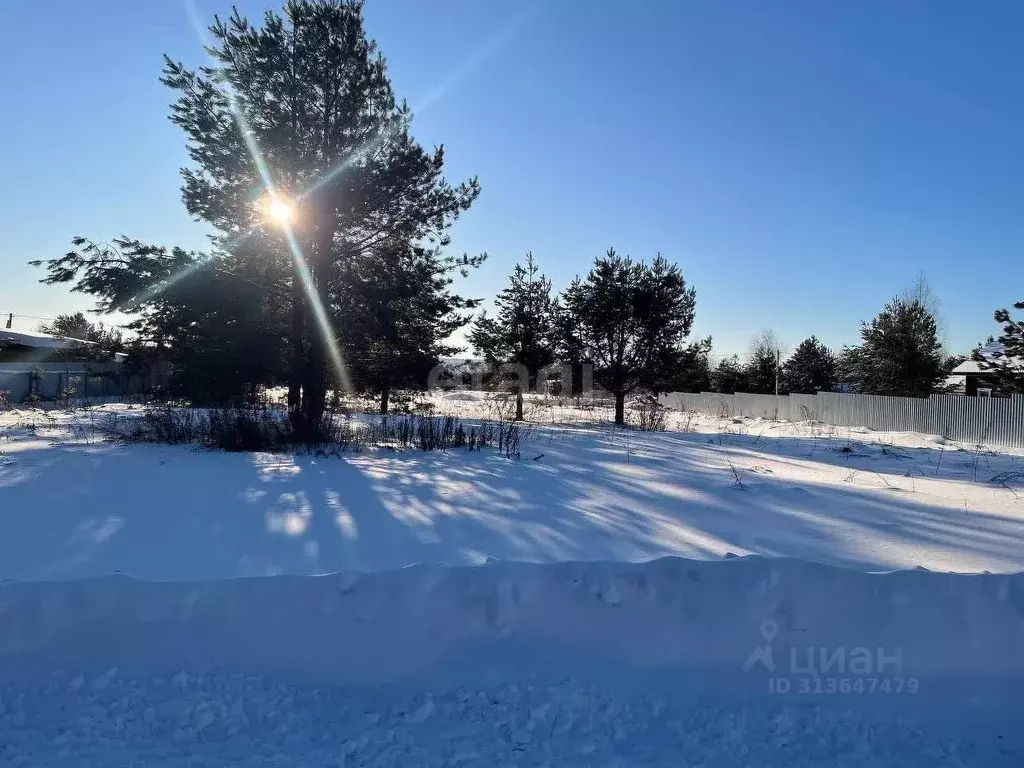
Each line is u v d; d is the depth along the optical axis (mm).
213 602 4035
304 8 13859
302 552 5230
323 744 3270
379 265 15281
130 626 3924
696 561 4320
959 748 3424
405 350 15656
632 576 4230
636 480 9344
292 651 3900
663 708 3635
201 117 13594
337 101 13930
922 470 11820
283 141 13086
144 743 3219
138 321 14250
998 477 10688
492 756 3191
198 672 3787
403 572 4211
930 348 29594
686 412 36344
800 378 47594
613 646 3986
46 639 3832
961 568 4930
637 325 23406
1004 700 3762
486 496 7867
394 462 10984
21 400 26000
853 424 25891
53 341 36438
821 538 5898
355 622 4008
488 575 4211
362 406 23672
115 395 30594
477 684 3785
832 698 3770
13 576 4516
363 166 13906
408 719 3500
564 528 6164
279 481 8797
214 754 3146
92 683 3676
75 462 10312
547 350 25125
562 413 27250
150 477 9000
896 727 3570
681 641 4000
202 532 5914
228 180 14211
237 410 13945
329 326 14164
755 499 7836
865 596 4184
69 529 5992
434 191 15227
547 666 3900
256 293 14258
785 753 3303
